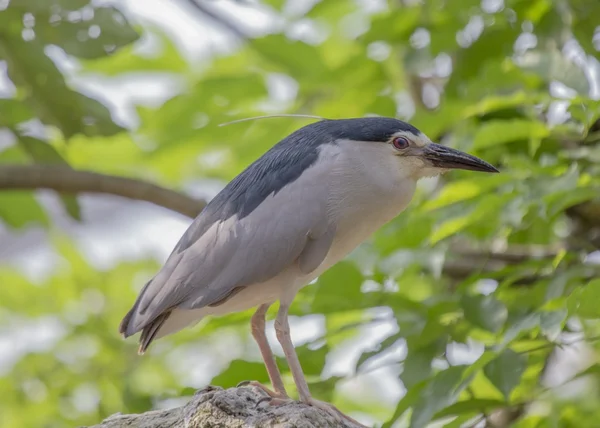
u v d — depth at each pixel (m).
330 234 8.88
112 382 14.63
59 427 14.24
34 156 13.56
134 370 14.78
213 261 8.89
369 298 10.49
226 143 14.91
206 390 8.38
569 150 11.19
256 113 14.31
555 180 10.20
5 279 15.81
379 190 9.06
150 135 15.25
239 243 8.84
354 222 9.02
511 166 10.80
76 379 14.73
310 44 13.95
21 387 14.65
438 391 9.30
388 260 10.95
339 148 9.09
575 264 11.12
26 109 13.24
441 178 13.03
